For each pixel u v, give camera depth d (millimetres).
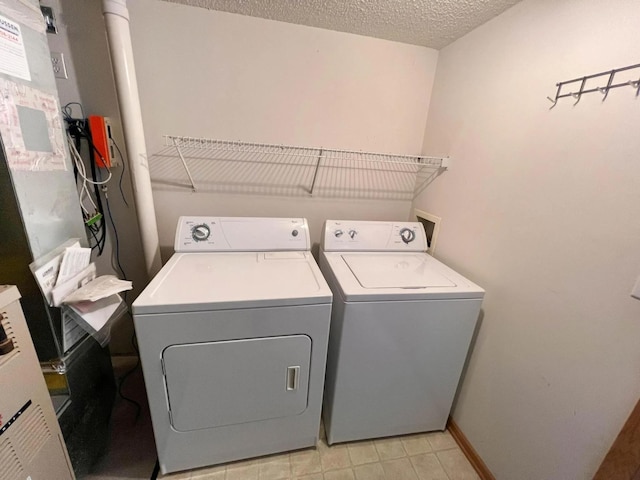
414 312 1267
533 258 1128
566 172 996
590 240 923
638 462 792
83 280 1241
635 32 802
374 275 1389
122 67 1317
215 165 1756
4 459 781
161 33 1479
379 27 1559
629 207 815
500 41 1291
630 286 815
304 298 1141
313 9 1420
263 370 1198
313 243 2049
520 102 1184
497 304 1307
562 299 1016
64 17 1357
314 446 1466
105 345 1447
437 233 1772
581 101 942
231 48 1563
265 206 1902
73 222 1298
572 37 974
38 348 1087
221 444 1300
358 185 1986
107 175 1602
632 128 805
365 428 1462
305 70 1677
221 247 1534
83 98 1477
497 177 1308
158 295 1073
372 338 1271
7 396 786
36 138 1059
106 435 1433
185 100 1603
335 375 1320
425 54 1787
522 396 1173
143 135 1481
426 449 1501
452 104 1642
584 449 942
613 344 858
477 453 1416
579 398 958
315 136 1810
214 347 1111
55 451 974
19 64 973
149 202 1562
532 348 1133
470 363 1475
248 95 1657
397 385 1390
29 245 1008
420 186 1989
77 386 1206
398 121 1890
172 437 1220
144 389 1722
